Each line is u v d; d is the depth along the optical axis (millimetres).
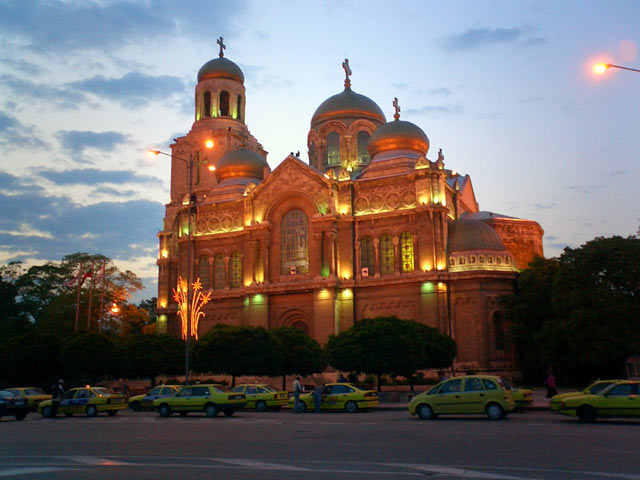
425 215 77250
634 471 16250
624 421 31969
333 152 98062
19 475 16547
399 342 57156
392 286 77688
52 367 73688
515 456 19125
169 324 94250
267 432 28234
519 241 89125
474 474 15883
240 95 107750
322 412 44438
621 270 62531
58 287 111688
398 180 80250
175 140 105875
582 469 16609
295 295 82250
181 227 93125
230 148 102375
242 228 88875
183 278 91438
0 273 112438
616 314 60562
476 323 72938
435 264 75438
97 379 93062
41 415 49844
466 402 34250
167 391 50156
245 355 63500
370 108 99250
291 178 85062
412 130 85875
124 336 107938
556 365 64562
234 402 41062
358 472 16406
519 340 71438
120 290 109375
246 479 15523
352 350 57375
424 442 23188
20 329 103250
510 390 38000
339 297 79625
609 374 69438
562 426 29062
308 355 67938
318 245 80812
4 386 76500
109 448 23016
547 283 70875
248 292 83625
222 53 110188
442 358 64188
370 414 41500
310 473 16328
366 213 81125
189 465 18062
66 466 18297
